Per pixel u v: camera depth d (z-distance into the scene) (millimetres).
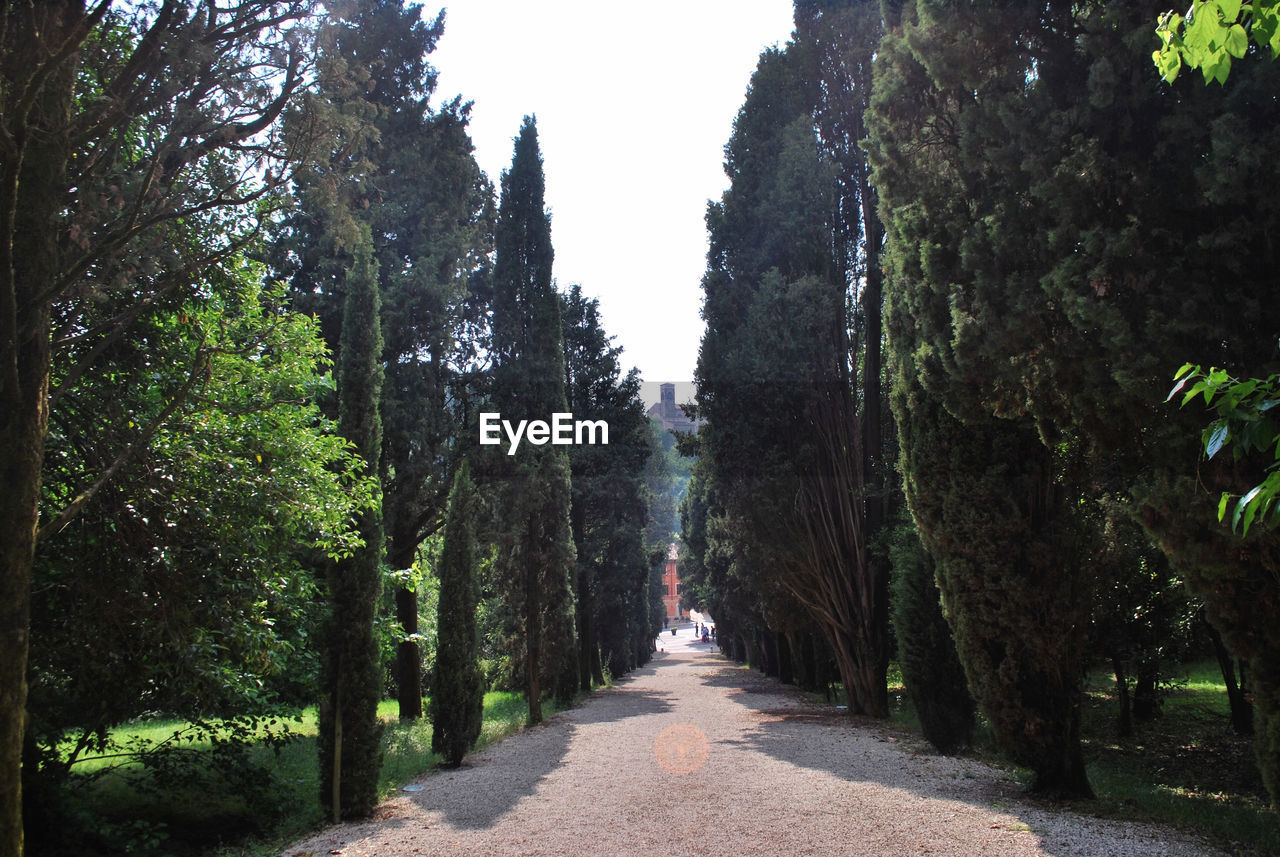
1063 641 7488
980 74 6680
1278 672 4984
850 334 17891
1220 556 5008
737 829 6594
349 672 7805
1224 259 4977
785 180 17469
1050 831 6160
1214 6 2674
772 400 16141
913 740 11992
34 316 4320
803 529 16562
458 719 10734
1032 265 6270
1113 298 5449
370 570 8039
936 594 10719
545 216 22422
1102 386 5664
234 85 5352
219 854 6668
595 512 25016
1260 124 4953
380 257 15750
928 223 7418
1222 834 6078
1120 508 7961
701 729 13977
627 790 8508
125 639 6527
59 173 4656
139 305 5625
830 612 16781
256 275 9117
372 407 8703
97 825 7062
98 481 4871
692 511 34094
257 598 7438
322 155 5605
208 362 6652
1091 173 5602
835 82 18266
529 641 16281
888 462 15781
